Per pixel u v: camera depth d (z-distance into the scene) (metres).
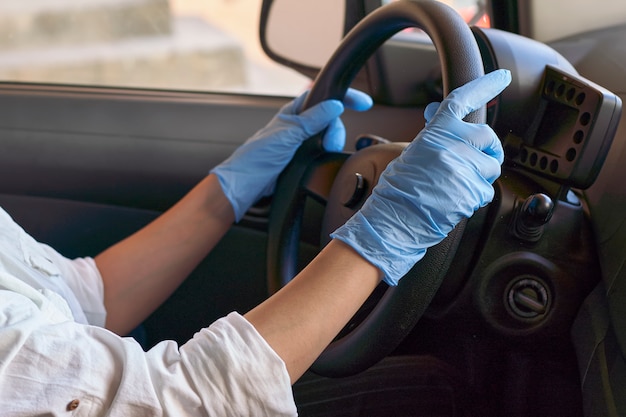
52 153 1.61
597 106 0.93
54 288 1.07
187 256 1.27
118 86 1.65
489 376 1.18
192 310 1.55
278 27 1.64
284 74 1.68
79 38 2.18
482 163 0.83
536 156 1.01
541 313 1.02
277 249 1.16
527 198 0.99
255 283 1.53
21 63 1.86
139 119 1.59
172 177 1.59
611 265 0.97
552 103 1.01
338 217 1.01
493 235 1.00
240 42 1.85
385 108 1.54
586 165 0.96
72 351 0.72
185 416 0.72
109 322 1.21
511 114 1.02
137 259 1.24
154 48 2.29
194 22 2.78
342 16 1.56
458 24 0.87
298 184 1.17
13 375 0.69
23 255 1.05
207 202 1.27
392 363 1.24
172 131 1.58
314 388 1.25
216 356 0.73
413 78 1.49
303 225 1.44
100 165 1.60
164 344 0.78
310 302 0.78
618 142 1.06
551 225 1.01
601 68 1.23
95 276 1.21
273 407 0.73
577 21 1.39
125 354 0.73
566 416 1.16
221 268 1.53
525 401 1.17
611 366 0.95
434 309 1.08
